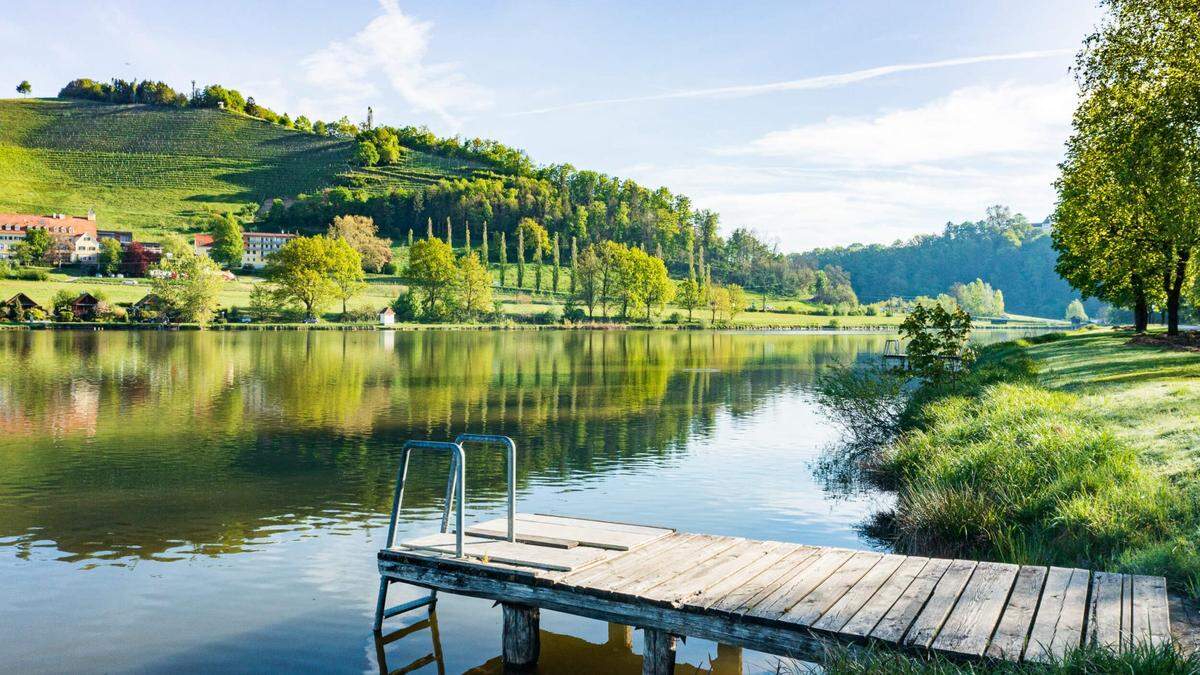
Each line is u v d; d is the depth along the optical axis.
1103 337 44.41
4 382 38.34
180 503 15.94
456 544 8.72
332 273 116.56
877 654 6.20
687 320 145.88
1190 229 28.53
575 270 150.75
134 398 33.03
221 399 32.81
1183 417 15.31
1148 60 26.64
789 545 9.23
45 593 10.77
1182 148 25.53
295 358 55.22
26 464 19.84
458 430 25.50
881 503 15.77
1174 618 6.86
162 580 11.27
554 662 8.51
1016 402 18.73
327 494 16.78
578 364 53.19
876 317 175.38
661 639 7.35
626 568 8.26
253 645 9.03
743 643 6.88
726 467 19.59
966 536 11.54
